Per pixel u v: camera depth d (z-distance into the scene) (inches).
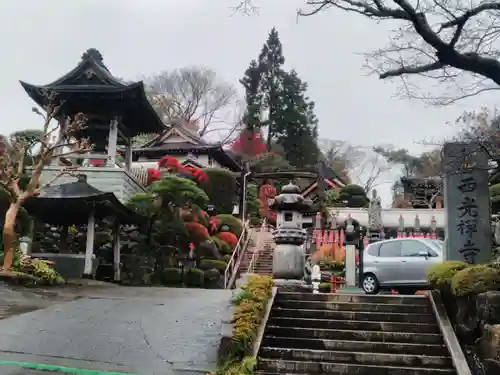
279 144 2295.8
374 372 297.0
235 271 1027.3
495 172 361.4
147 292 565.3
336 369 299.7
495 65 288.4
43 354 305.7
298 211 498.6
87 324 382.3
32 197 664.4
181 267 909.2
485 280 315.6
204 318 412.2
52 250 824.3
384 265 600.7
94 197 687.1
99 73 916.0
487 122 362.6
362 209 1547.7
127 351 319.9
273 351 319.3
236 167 1939.0
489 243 440.1
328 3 307.4
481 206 445.1
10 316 397.1
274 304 391.2
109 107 938.1
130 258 836.0
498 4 285.0
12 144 851.4
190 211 968.9
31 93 905.5
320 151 2391.7
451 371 292.7
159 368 292.0
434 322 358.9
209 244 994.1
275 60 2386.8
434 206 1755.7
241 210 1503.4
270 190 1721.2
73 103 919.0
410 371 295.4
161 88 2260.1
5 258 582.9
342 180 2090.3
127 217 780.0
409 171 2226.9
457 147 380.5
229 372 282.2
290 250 476.1
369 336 341.7
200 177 1328.7
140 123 1023.0
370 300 393.7
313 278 756.0
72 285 605.3
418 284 572.1
